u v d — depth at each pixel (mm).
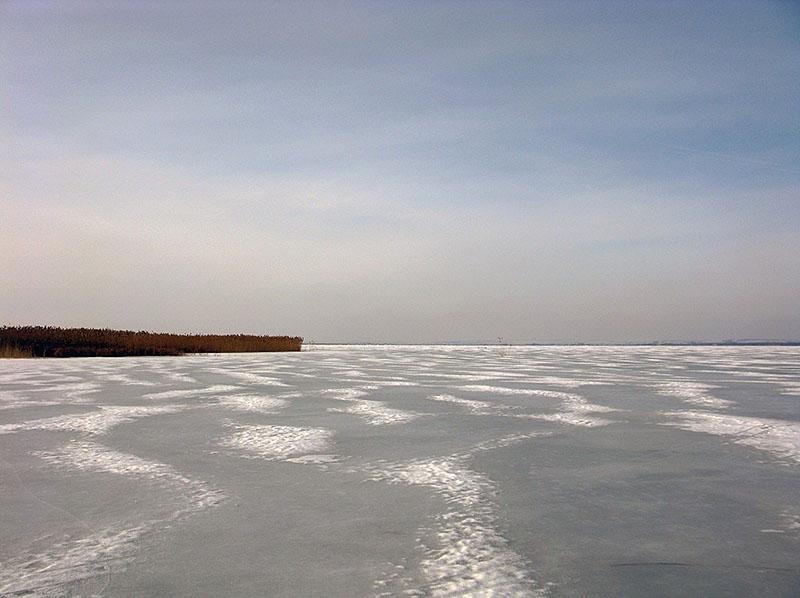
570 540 4707
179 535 4832
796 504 5613
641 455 7621
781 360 30828
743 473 6727
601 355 39062
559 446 8148
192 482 6371
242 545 4609
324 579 3990
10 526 5059
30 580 4000
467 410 11359
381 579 3982
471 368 23328
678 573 4105
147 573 4105
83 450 7906
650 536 4801
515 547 4559
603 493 5977
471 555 4402
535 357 35188
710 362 28469
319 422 10023
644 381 17047
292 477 6574
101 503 5668
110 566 4230
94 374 19969
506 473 6746
